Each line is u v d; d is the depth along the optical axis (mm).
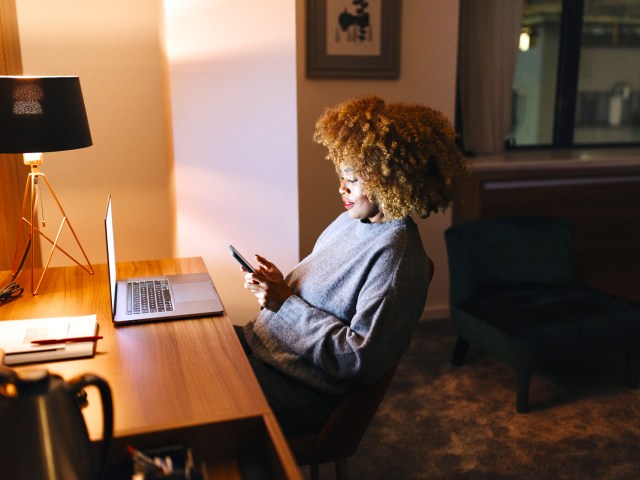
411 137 1444
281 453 1000
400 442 2260
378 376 1439
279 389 1517
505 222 2869
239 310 2477
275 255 2453
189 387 1237
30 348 1387
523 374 2408
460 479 2047
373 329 1400
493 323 2504
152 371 1309
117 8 2533
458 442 2256
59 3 2469
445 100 3223
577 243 3479
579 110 3926
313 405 1506
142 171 2691
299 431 1512
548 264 2842
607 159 3416
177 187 2324
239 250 2420
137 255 2764
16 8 2418
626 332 2506
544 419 2402
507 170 3270
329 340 1454
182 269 2035
